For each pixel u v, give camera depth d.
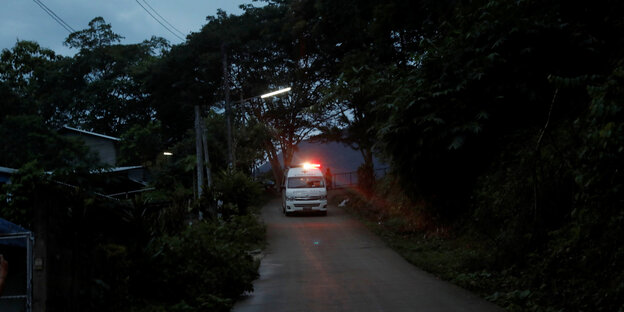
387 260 13.82
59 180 9.56
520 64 14.02
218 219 18.77
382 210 23.52
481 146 14.90
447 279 10.71
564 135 11.26
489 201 13.17
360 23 28.28
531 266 9.56
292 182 27.31
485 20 14.80
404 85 15.80
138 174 40.28
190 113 41.62
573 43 13.83
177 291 8.77
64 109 47.66
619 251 7.62
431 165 15.45
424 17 23.17
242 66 37.09
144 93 47.69
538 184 10.46
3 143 33.16
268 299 9.34
